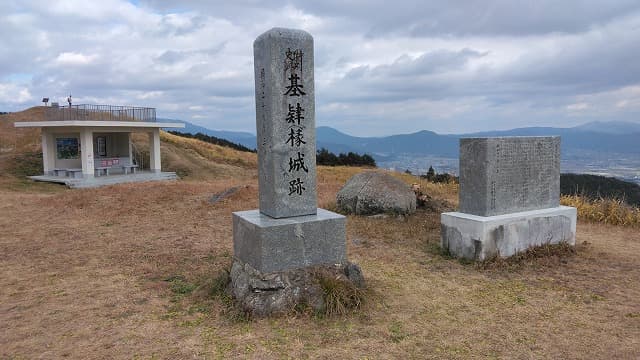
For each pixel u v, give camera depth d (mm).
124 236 9062
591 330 4793
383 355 4219
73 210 11922
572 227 7914
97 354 4230
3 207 12500
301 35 5391
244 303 5098
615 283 6273
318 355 4203
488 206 7168
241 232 5629
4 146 30078
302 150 5539
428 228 9430
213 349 4312
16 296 5750
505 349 4371
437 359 4164
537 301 5609
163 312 5219
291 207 5523
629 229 10070
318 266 5445
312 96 5543
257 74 5633
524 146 7496
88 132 21594
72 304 5469
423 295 5785
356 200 10531
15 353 4254
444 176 19438
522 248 7324
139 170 27281
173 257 7504
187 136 45094
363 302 5316
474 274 6648
